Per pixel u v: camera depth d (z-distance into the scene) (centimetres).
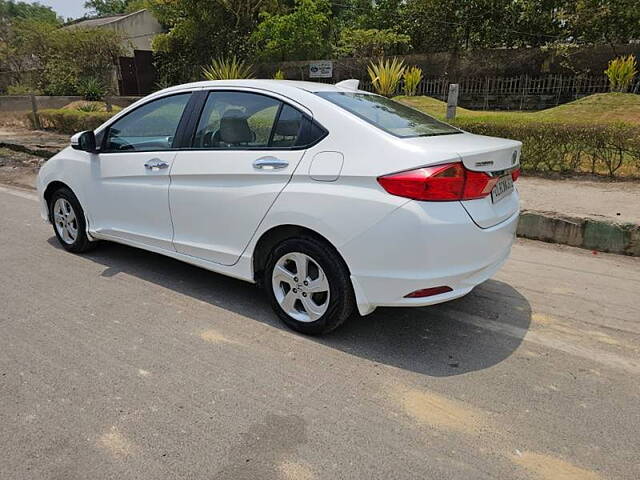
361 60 1784
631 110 998
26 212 655
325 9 2103
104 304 372
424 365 296
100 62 2366
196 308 368
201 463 216
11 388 267
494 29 1952
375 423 243
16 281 415
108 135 429
